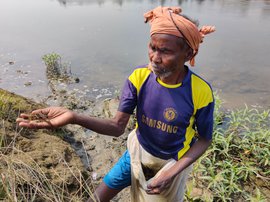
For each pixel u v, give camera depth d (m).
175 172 1.88
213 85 5.39
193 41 1.66
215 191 3.11
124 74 5.92
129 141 2.14
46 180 2.10
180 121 1.85
